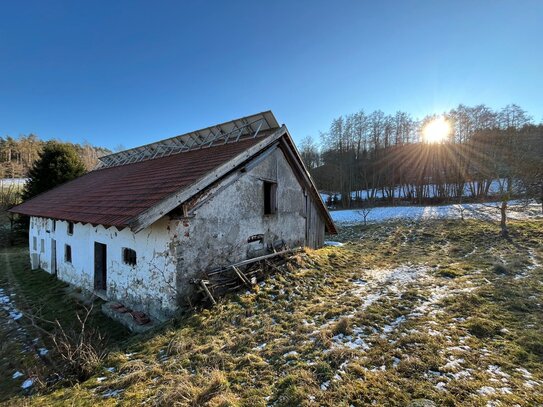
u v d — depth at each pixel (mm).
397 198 42156
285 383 3344
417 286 7129
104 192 9320
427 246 13672
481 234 14312
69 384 3961
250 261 7520
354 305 5945
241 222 7727
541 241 11672
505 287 6480
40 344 5574
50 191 15883
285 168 9758
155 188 7031
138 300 6711
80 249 9031
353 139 50875
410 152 43906
